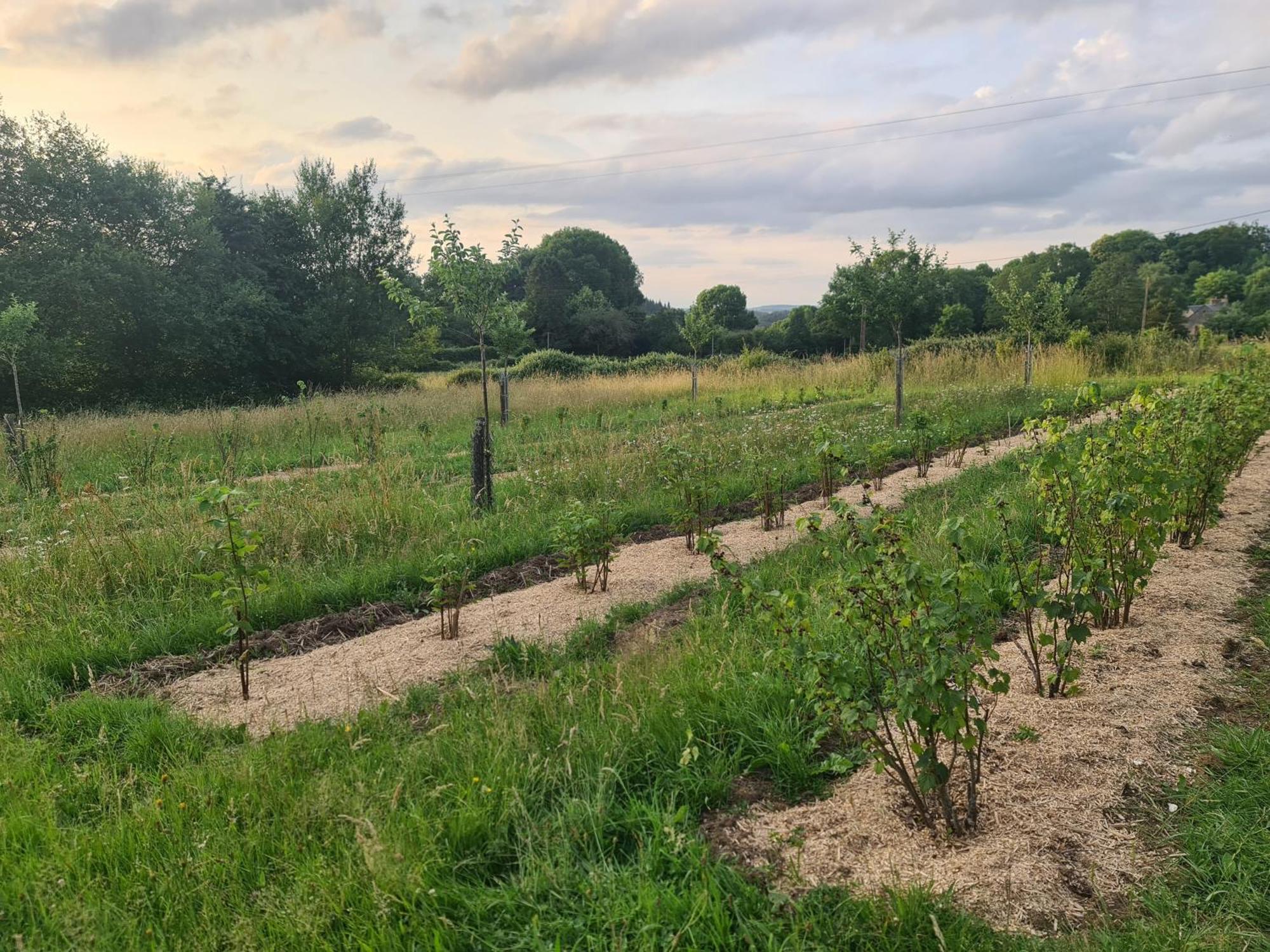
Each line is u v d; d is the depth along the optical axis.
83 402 27.53
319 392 23.72
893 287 14.39
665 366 33.66
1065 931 2.44
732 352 65.94
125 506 8.59
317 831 3.06
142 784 3.62
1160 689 3.87
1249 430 7.16
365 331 36.81
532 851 2.83
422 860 2.80
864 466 10.87
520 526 8.09
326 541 7.47
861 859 2.81
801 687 3.43
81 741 4.14
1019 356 24.47
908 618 2.83
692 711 3.79
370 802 3.14
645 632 5.07
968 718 2.82
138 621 5.98
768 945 2.35
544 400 21.41
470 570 6.77
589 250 86.50
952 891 2.58
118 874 2.86
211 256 30.83
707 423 16.05
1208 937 2.35
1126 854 2.78
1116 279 58.03
